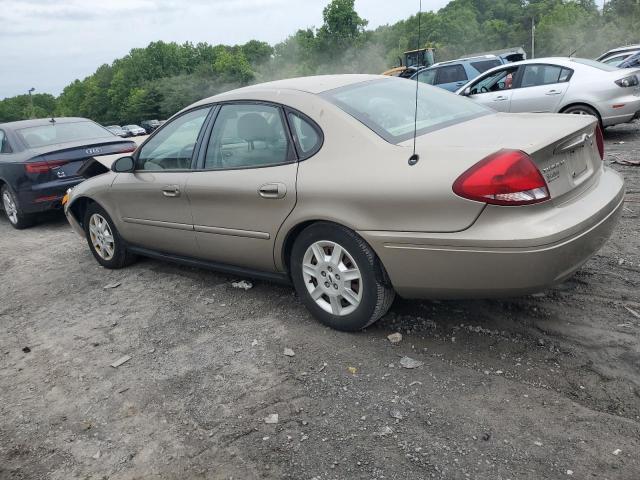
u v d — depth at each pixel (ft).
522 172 9.06
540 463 7.73
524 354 10.32
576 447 7.95
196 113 14.30
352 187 10.55
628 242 14.98
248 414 9.61
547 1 282.15
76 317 14.85
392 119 11.54
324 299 12.03
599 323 11.01
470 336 11.12
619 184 11.22
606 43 209.77
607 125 29.43
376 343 11.27
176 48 384.27
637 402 8.73
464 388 9.52
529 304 12.05
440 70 46.50
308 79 13.55
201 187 13.50
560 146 9.70
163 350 12.27
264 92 12.83
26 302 16.57
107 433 9.70
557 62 30.89
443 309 12.28
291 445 8.70
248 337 12.26
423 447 8.28
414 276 10.19
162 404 10.27
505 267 9.20
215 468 8.46
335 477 7.94
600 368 9.64
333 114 11.44
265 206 12.12
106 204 16.99
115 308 14.99
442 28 262.88
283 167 11.86
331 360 10.87
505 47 268.41
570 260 9.39
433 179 9.60
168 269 17.46
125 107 360.28
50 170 24.58
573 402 8.89
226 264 14.10
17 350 13.43
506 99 32.17
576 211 9.61
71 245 22.33
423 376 9.99
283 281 12.89
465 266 9.55
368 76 13.75
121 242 17.47
